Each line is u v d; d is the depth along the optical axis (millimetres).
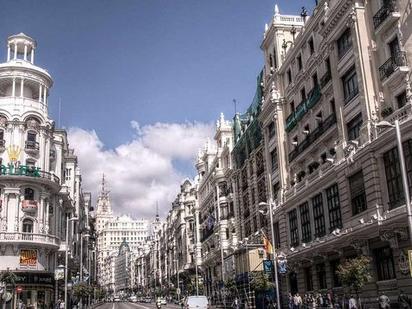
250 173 62781
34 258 62812
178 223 120938
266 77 54844
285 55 49438
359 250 32656
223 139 82938
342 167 34938
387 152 30219
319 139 40969
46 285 62844
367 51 33656
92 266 146875
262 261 48594
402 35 30391
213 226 82875
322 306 36531
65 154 84688
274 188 52469
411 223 21188
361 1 34688
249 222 63688
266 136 54250
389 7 31391
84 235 111875
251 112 64125
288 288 46531
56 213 70750
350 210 34250
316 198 40781
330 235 36656
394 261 29234
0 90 71000
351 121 35938
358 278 28484
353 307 29766
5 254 61438
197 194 101938
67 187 76812
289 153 48281
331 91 39719
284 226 47906
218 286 78125
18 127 66688
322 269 40156
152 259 186000
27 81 69312
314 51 42812
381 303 27391
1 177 62469
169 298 126375
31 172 64938
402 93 30578
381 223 28438
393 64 30797
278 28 52219
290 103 49312
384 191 30312
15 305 57156
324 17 40031
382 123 22969
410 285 27656
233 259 62719
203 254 94688
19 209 63500
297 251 42250
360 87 33625
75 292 75312
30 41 72875
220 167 80875
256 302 49406
